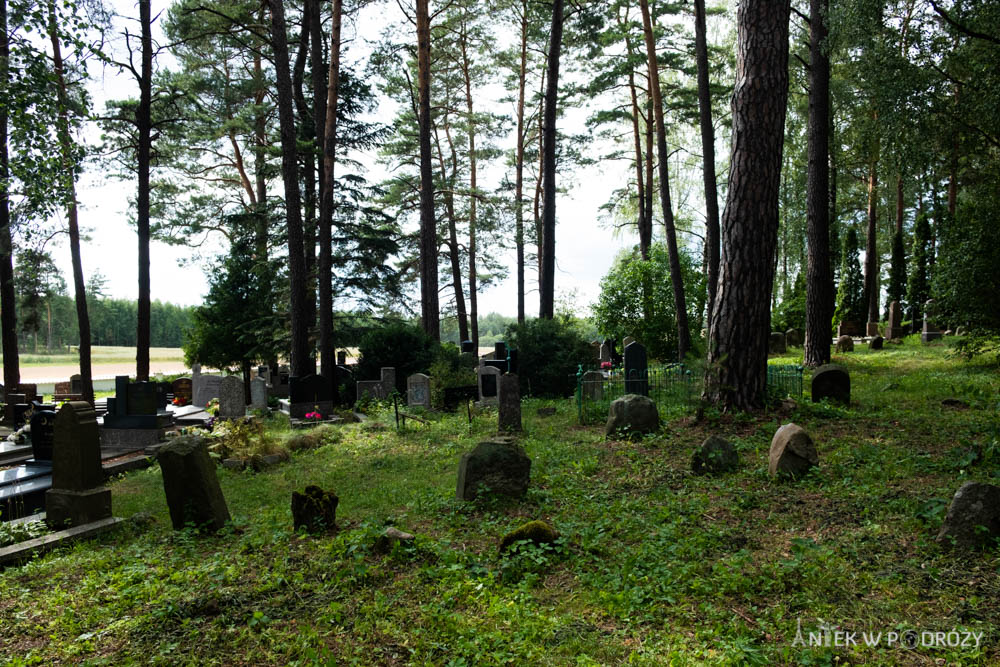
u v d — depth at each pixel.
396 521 7.42
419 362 21.55
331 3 24.77
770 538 5.99
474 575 5.59
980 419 10.31
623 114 31.64
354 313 27.56
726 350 11.67
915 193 30.56
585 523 6.73
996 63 16.31
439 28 30.55
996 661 3.73
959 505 5.32
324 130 24.73
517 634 4.38
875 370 18.67
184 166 29.81
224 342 26.64
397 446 13.09
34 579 6.11
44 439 11.36
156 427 14.01
